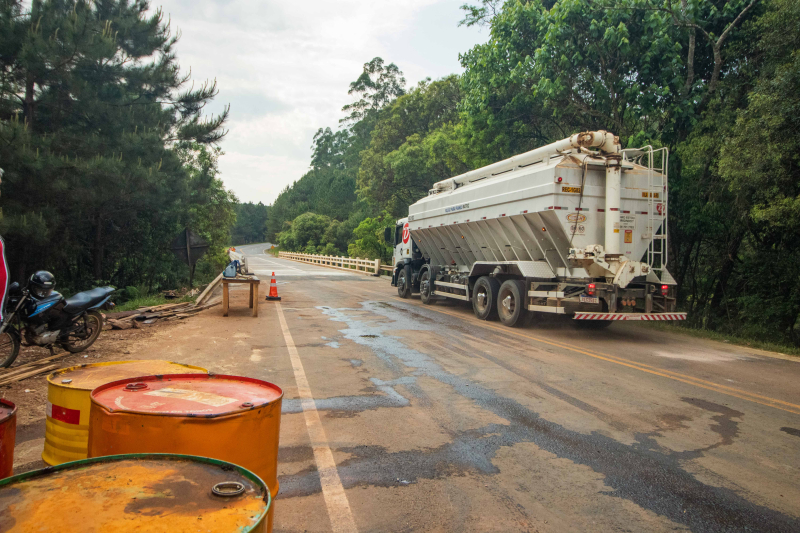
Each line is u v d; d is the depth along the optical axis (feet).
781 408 20.44
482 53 62.85
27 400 19.40
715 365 28.60
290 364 26.27
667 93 47.98
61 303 26.18
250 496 5.88
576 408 19.81
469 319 45.01
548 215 36.42
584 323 42.70
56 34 41.14
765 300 45.96
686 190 47.24
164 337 33.32
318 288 75.66
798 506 12.35
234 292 67.15
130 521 5.17
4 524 5.02
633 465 14.58
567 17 50.62
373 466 14.12
